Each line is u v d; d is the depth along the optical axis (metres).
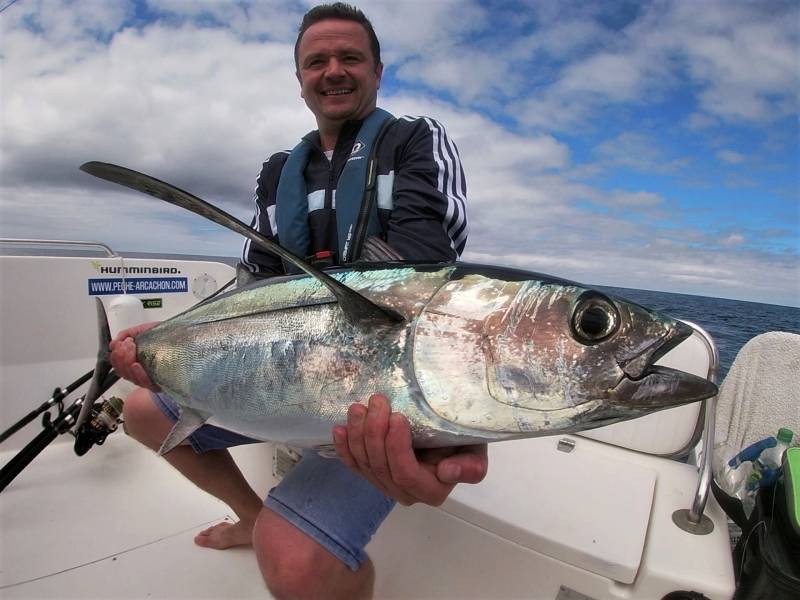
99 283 1.26
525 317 0.55
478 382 0.55
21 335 1.18
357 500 0.73
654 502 0.82
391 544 0.86
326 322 0.61
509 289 0.56
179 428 0.74
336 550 0.70
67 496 1.08
